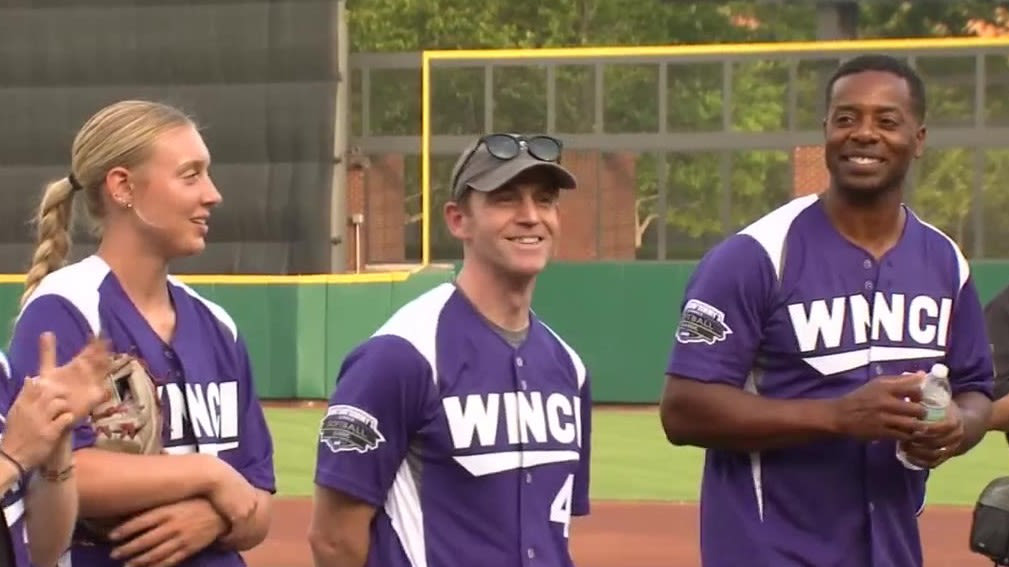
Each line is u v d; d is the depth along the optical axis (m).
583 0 79.69
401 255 49.19
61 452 6.38
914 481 8.59
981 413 8.70
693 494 28.06
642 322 43.72
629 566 20.89
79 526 7.00
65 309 7.03
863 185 8.35
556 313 44.03
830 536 8.38
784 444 8.27
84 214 8.49
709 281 8.52
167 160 7.19
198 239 7.31
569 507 7.63
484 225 7.41
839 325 8.43
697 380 8.41
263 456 7.75
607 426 39.22
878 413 7.98
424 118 46.97
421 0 79.75
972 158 44.19
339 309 42.47
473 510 7.37
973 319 8.80
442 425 7.36
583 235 46.00
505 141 7.37
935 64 44.22
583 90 46.22
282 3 42.75
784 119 45.41
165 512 6.98
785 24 77.38
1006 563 8.78
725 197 45.19
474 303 7.55
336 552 7.46
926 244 8.71
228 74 43.09
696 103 45.38
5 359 6.82
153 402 7.06
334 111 42.56
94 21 43.38
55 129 43.41
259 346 42.94
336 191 43.34
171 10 43.16
